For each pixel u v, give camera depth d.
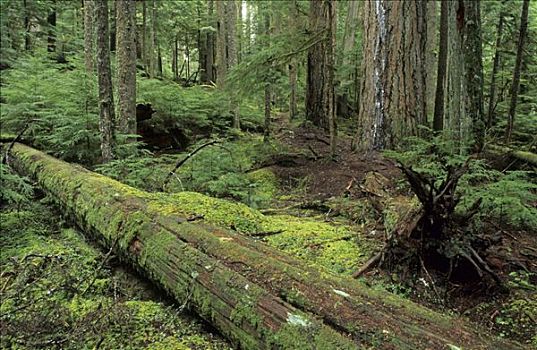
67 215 4.60
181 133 9.76
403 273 3.23
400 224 3.49
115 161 5.75
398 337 1.71
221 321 2.25
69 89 7.77
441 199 3.10
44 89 8.23
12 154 6.68
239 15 24.94
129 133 7.16
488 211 3.97
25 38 15.68
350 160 7.84
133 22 7.16
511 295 2.90
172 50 28.73
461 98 5.98
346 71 12.89
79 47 15.82
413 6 7.53
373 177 5.88
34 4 15.53
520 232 4.04
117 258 3.58
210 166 6.56
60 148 7.00
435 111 9.55
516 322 2.60
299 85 15.54
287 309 1.99
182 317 2.65
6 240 4.14
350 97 16.36
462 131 5.96
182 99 10.00
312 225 4.62
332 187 6.55
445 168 4.71
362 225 4.68
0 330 2.51
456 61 6.00
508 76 9.20
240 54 20.09
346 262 3.55
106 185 4.18
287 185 7.12
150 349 2.31
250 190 6.12
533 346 2.33
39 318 2.66
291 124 13.05
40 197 5.58
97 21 5.87
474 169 4.53
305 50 8.16
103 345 2.38
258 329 1.99
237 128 11.87
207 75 23.61
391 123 7.69
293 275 2.25
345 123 13.78
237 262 2.47
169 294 2.79
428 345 1.66
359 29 14.02
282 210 5.60
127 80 7.10
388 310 1.94
